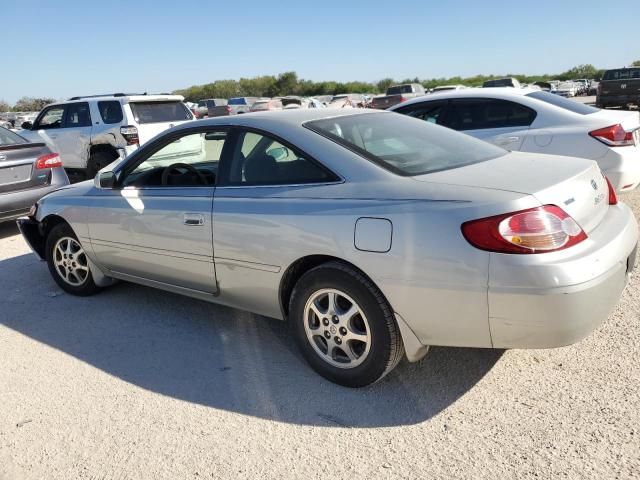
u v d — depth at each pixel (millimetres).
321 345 3291
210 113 31047
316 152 3236
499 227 2561
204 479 2551
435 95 7227
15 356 3891
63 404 3244
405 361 3439
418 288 2760
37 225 5191
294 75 74125
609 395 2928
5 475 2682
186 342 3939
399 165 3117
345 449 2688
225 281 3627
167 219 3844
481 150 3580
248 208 3391
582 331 2617
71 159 11117
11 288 5328
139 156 4262
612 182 6004
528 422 2773
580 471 2410
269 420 2957
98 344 3996
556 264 2525
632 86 22047
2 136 7473
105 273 4691
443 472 2477
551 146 6242
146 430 2941
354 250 2924
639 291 4203
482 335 2711
